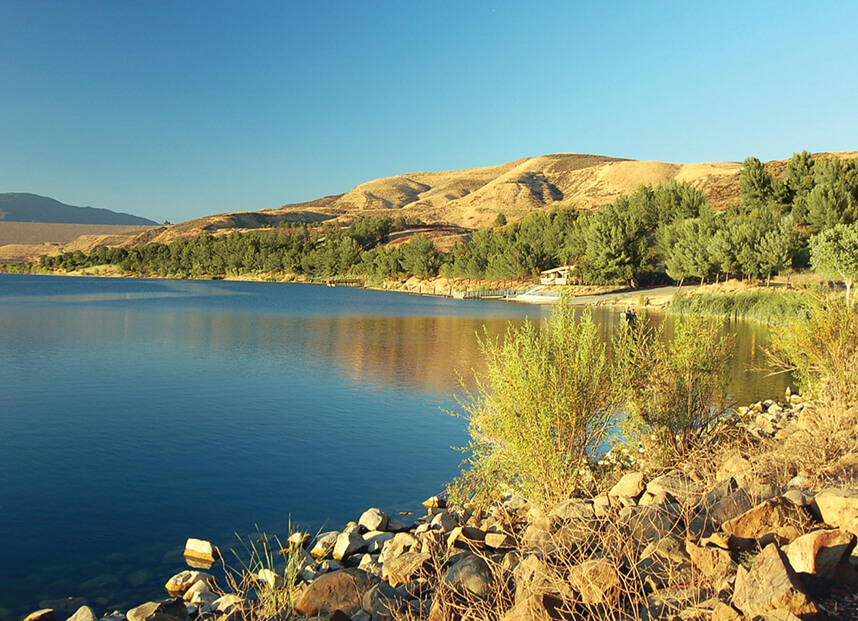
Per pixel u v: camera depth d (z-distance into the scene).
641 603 4.54
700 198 101.19
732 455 8.35
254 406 21.44
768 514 5.20
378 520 10.74
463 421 19.38
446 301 92.19
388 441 17.14
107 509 12.20
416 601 5.83
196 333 44.34
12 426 18.72
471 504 10.92
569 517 6.73
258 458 15.58
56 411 20.66
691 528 5.61
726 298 58.47
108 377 26.94
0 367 29.52
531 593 4.68
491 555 6.69
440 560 6.94
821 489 6.22
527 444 8.63
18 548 10.40
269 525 11.38
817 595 4.07
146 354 33.84
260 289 124.56
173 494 13.05
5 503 12.48
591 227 91.06
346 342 39.31
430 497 12.80
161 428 18.56
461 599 5.22
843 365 10.90
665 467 9.22
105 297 88.94
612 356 9.91
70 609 8.40
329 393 23.66
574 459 8.76
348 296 102.69
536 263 109.94
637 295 82.31
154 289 117.19
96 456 15.77
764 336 40.72
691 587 4.46
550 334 9.27
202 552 10.13
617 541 5.32
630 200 109.75
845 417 8.79
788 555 4.43
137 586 9.05
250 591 8.39
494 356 9.34
